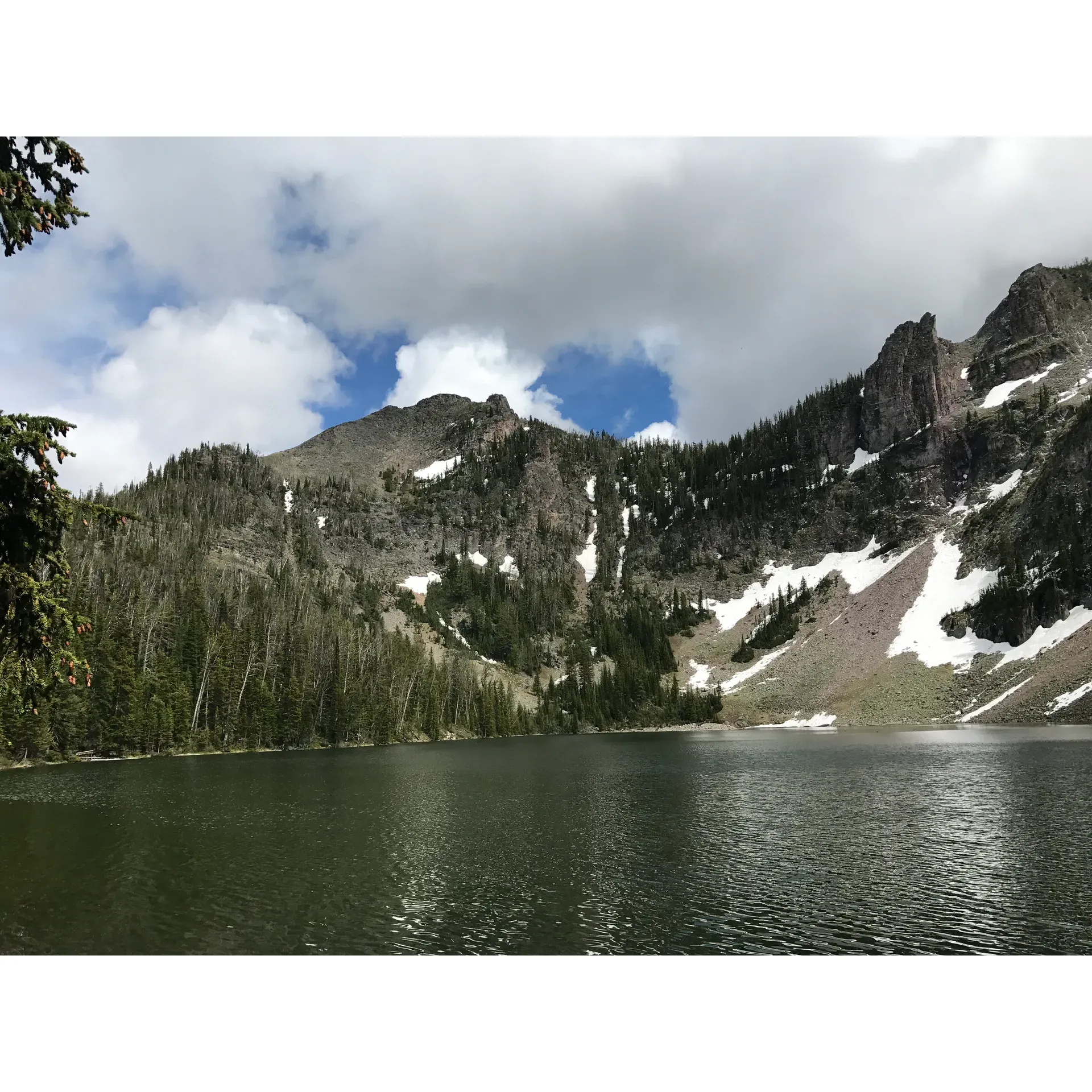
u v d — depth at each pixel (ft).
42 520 48.19
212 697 375.66
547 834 141.49
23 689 49.03
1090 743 279.08
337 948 80.23
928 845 126.21
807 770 240.73
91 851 125.70
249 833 143.13
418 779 235.61
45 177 48.67
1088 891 98.43
